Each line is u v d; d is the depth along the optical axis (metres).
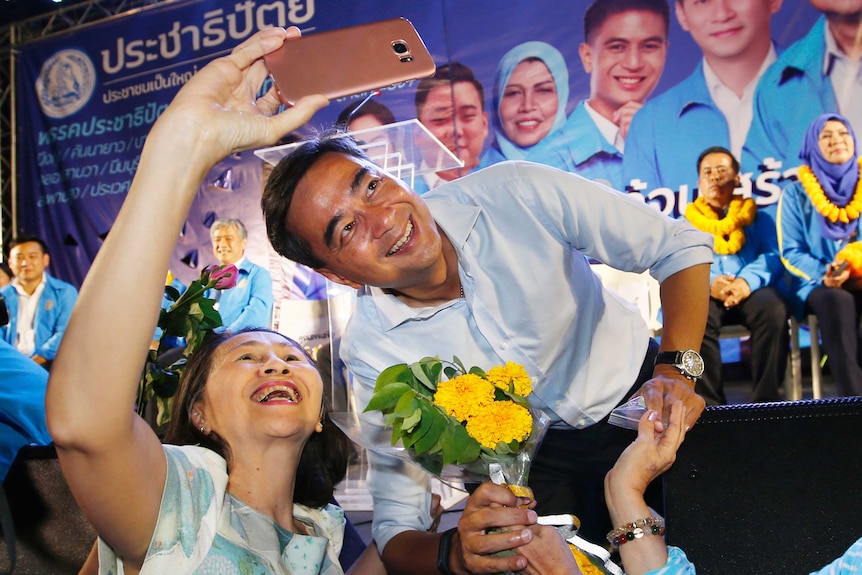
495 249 1.81
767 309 4.38
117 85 5.76
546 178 1.84
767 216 4.54
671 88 4.77
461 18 5.11
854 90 4.46
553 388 1.92
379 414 1.65
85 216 5.78
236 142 1.11
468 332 1.86
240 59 1.21
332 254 1.66
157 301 1.08
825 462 1.33
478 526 1.41
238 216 5.38
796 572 1.33
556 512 2.14
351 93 1.29
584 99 4.92
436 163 3.53
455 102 5.11
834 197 4.43
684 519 1.37
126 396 1.10
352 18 5.30
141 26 5.71
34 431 2.29
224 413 1.56
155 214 1.06
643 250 1.87
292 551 1.51
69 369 1.08
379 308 1.87
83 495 1.24
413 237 1.65
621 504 1.33
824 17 4.51
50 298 5.67
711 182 4.66
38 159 5.87
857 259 4.33
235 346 1.64
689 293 1.83
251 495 1.56
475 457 1.40
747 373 4.52
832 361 4.30
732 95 4.66
